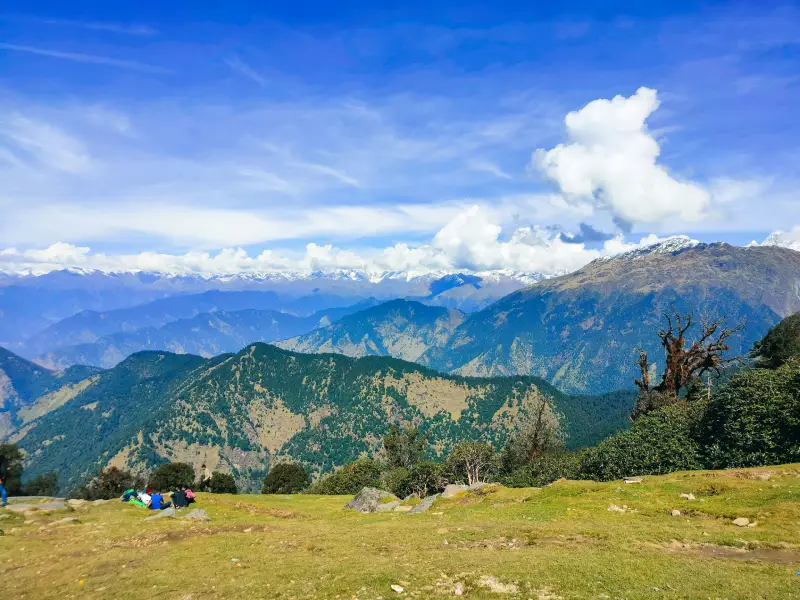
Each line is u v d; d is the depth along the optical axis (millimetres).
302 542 27562
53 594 21219
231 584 20031
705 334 76875
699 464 44875
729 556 20438
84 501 44750
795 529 23234
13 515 36000
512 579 17469
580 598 15383
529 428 115125
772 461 39375
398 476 125562
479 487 48938
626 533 24484
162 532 31219
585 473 56562
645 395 84000
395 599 16484
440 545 24766
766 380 44375
